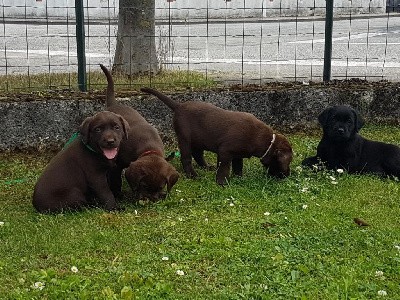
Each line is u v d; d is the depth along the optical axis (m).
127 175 1.80
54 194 1.74
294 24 6.20
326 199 1.85
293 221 1.63
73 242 1.50
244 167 2.18
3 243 1.49
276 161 1.98
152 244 1.49
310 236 1.53
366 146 2.20
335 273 1.32
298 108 2.72
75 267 1.33
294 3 6.27
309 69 3.61
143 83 2.74
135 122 1.96
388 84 2.84
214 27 5.71
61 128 2.44
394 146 2.17
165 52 3.33
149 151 1.87
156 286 1.24
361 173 2.17
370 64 3.91
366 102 2.78
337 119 2.13
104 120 1.76
